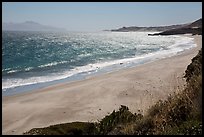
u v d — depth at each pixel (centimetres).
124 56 4997
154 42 10044
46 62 4409
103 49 7044
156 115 614
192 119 535
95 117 1424
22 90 2227
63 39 14075
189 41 8525
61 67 3719
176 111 588
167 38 12600
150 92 1816
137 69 3009
